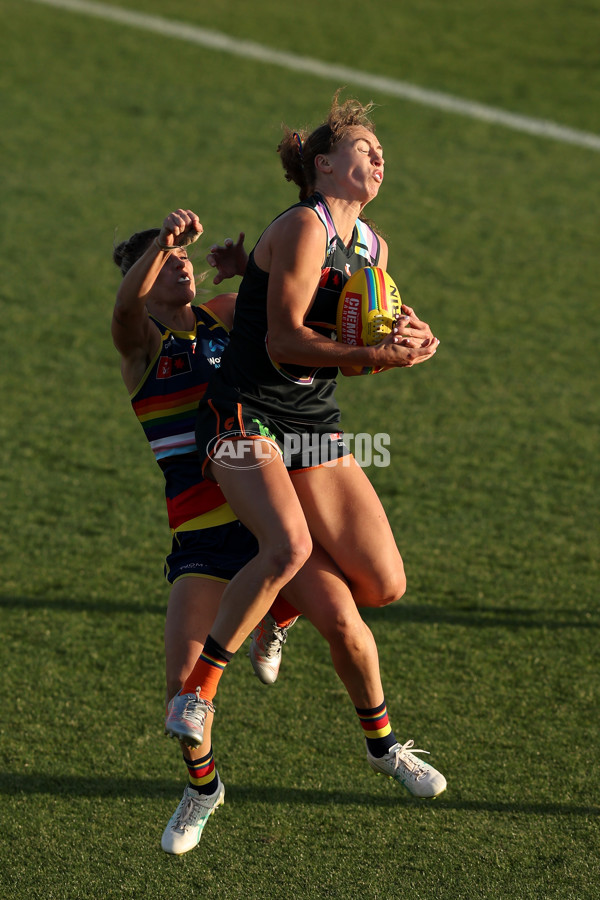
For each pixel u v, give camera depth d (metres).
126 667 18.05
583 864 13.78
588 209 42.47
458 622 19.39
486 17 64.69
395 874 13.65
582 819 14.62
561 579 20.81
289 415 12.23
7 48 57.06
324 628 12.30
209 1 66.12
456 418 27.80
